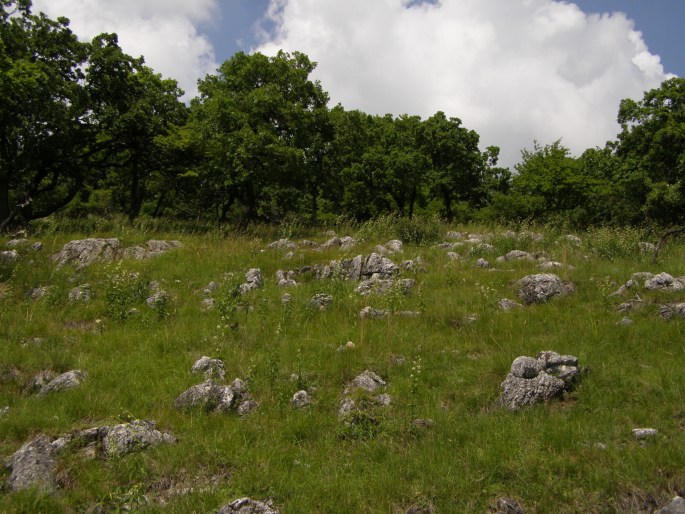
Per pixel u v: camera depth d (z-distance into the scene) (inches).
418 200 1712.6
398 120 1635.1
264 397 279.7
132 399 278.4
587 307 382.0
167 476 215.6
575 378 275.1
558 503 192.7
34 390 291.3
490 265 513.0
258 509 190.7
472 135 1596.9
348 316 393.7
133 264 534.6
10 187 936.9
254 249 599.2
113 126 887.7
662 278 408.2
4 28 788.6
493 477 207.3
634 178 1035.3
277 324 382.3
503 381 280.7
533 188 1386.6
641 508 187.9
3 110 764.6
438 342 341.4
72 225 745.6
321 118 1003.9
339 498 200.4
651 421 237.0
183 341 353.7
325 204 1654.8
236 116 860.0
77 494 201.8
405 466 215.9
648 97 1064.8
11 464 214.4
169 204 1583.4
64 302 436.1
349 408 265.0
